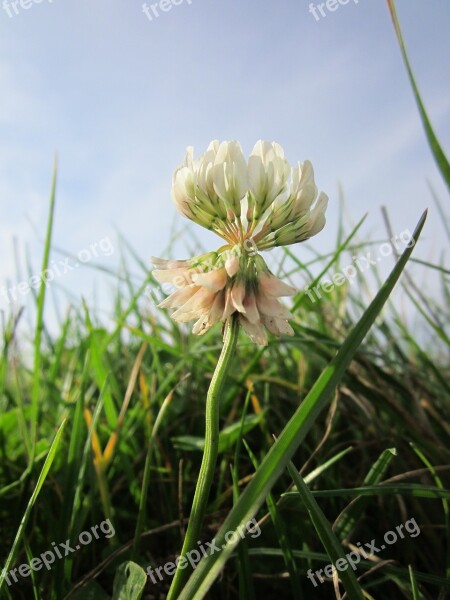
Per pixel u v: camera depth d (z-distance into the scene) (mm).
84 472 73
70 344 145
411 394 97
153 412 103
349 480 90
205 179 53
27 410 103
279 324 52
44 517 80
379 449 92
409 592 61
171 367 124
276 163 54
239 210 52
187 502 86
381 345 127
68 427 96
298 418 45
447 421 103
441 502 82
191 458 96
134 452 95
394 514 83
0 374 102
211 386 50
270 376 116
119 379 119
